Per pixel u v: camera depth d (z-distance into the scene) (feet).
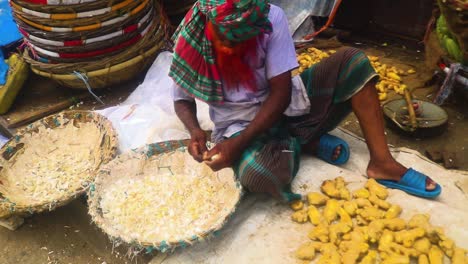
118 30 10.14
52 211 8.15
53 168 8.38
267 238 6.55
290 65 6.33
